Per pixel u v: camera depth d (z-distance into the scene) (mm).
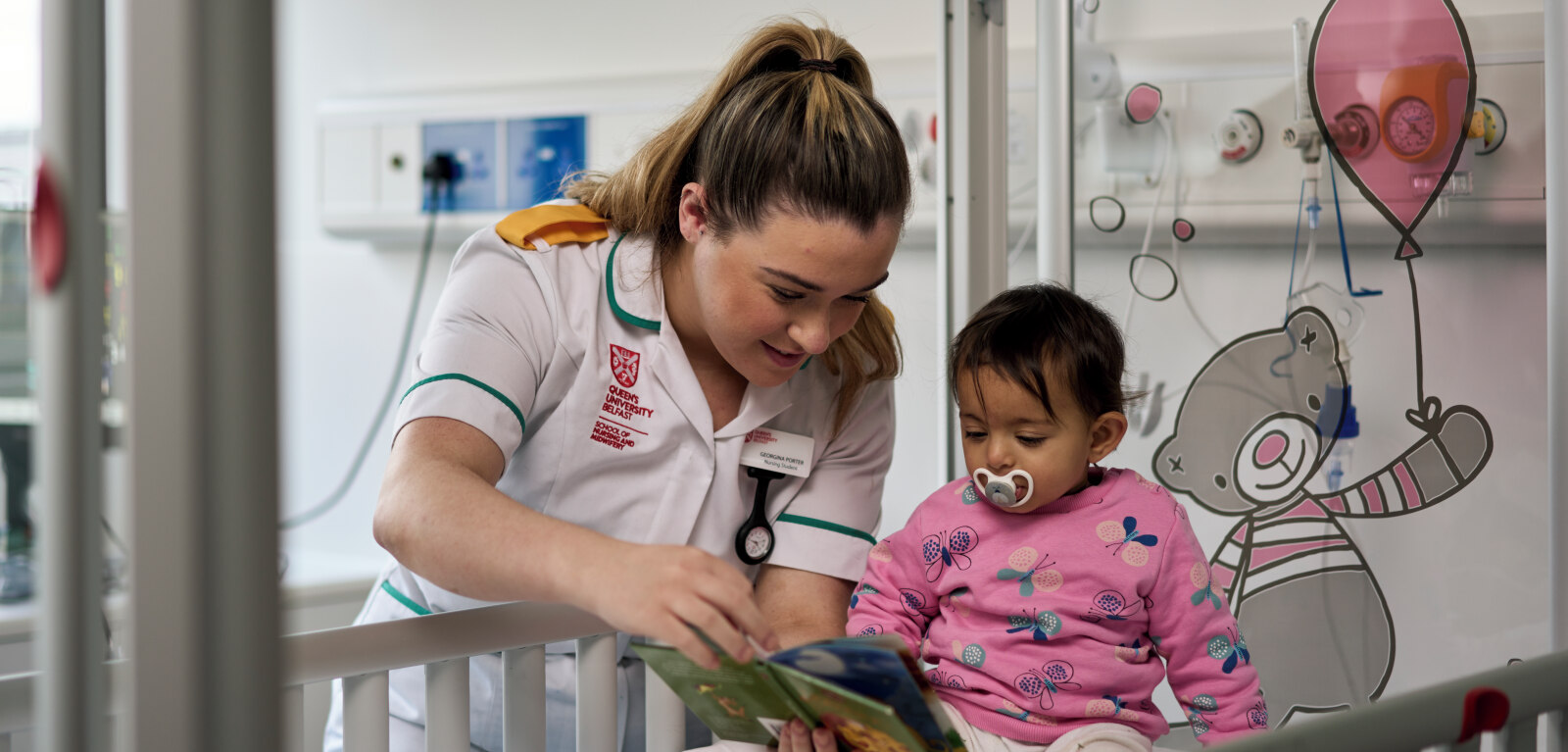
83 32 548
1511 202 1305
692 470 1187
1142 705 1094
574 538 838
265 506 522
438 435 1009
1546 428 1278
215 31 502
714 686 885
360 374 2490
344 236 2479
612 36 2307
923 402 2076
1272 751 708
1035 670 1080
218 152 505
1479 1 1325
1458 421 1333
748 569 1268
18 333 822
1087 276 1591
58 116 544
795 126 982
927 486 2078
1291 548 1438
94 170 554
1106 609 1083
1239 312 1476
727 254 1022
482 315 1092
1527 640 1288
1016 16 1943
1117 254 1566
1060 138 1547
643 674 1308
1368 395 1392
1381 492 1382
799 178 964
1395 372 1376
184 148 497
